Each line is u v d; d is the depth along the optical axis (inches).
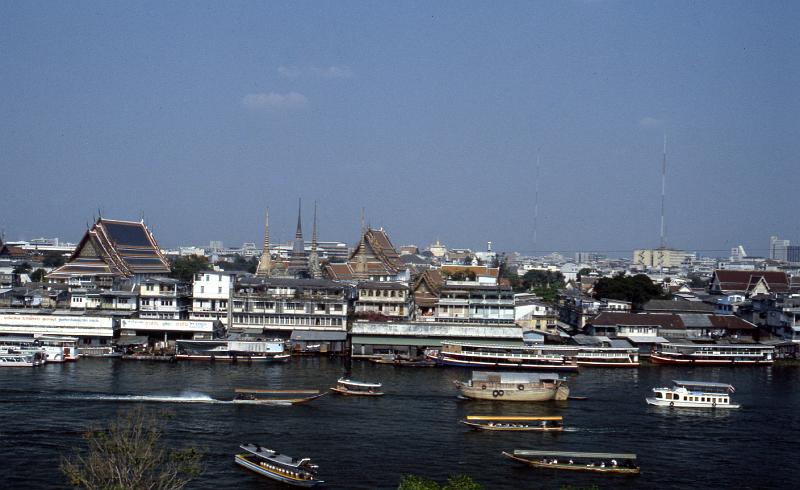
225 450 3363.7
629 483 3095.5
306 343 5915.4
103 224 7598.4
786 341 6294.3
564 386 4436.5
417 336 5885.8
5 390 4372.5
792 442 3678.6
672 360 5851.4
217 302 6284.5
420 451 3417.8
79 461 3139.8
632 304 7829.7
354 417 3966.5
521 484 3043.8
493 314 6501.0
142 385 4589.1
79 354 5506.9
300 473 2972.4
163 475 2711.6
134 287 6392.7
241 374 5036.9
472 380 4429.1
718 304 7687.0
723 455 3464.6
